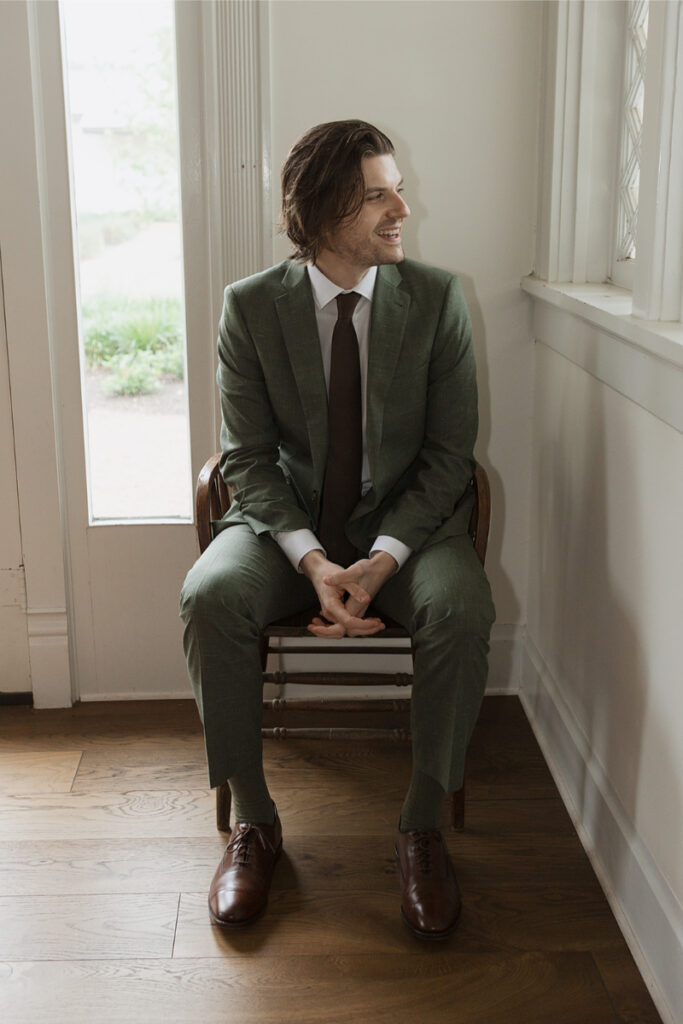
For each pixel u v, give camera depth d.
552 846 2.06
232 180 2.34
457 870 1.98
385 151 1.87
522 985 1.70
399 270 2.04
